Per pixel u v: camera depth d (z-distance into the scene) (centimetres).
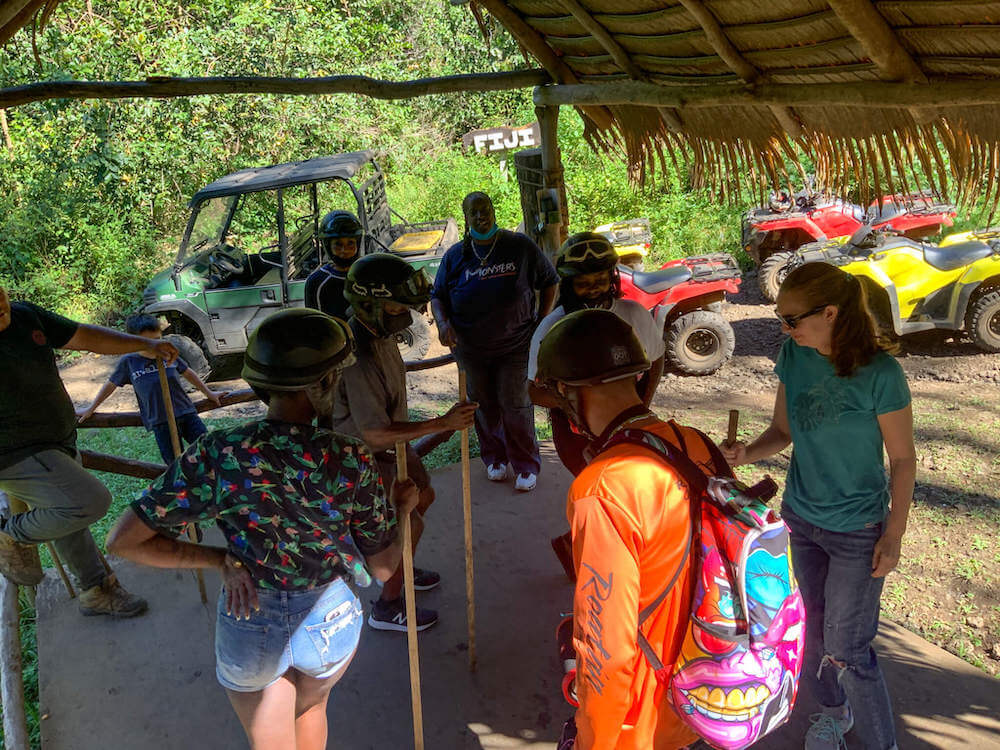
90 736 335
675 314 905
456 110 2047
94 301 1401
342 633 245
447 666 363
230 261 1073
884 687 281
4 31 320
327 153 1731
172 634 395
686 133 376
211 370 1009
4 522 364
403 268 303
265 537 224
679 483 187
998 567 477
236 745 328
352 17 1838
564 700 341
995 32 194
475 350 484
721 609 181
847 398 258
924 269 848
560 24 381
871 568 269
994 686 344
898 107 239
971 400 752
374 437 313
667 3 279
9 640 377
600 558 182
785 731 318
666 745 204
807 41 246
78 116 1517
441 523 484
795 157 319
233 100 1606
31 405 340
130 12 1567
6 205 1449
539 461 522
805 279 254
